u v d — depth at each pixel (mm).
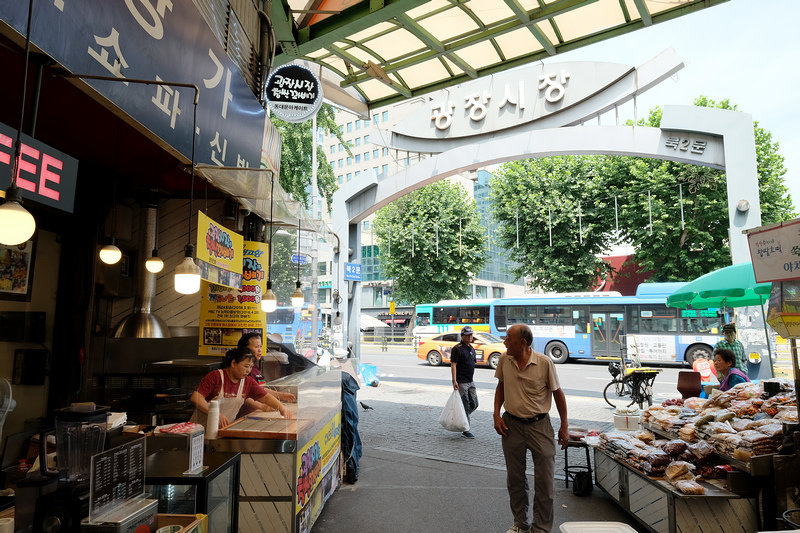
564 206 23562
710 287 6801
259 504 3775
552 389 4203
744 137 11852
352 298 17062
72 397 5426
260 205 6398
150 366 5820
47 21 2416
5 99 4070
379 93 9648
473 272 29844
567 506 4969
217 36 5172
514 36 7273
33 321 5203
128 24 3205
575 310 21031
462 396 8219
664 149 12523
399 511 4875
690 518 3697
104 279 5758
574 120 13180
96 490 1929
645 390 11000
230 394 4340
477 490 5512
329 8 6871
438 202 29328
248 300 5953
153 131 3576
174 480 2561
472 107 14398
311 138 14617
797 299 3576
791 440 3584
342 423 5875
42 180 2475
